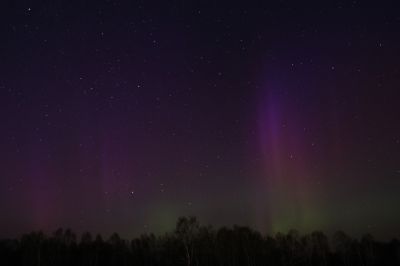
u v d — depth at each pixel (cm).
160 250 6109
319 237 6681
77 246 6638
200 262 5322
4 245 6309
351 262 6531
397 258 6247
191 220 4700
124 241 6806
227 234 6297
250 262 6319
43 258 6066
